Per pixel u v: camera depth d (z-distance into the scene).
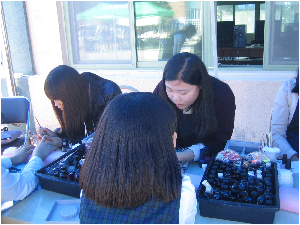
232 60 4.82
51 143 1.96
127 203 0.81
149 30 4.23
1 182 1.29
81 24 4.45
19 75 4.57
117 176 0.79
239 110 3.81
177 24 4.09
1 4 3.82
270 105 3.67
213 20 2.66
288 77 3.64
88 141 1.76
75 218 1.20
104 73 4.36
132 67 4.40
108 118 0.82
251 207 1.12
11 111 2.83
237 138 3.91
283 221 1.17
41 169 1.51
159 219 0.84
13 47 4.50
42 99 4.60
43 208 1.32
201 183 1.29
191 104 1.78
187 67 1.57
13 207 1.33
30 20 4.46
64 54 4.54
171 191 0.83
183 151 1.71
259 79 3.66
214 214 1.20
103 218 0.85
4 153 1.96
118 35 4.37
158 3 4.09
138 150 0.79
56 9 4.31
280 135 1.97
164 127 0.82
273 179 1.33
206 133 1.78
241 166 1.47
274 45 3.75
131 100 0.84
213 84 1.85
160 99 0.87
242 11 5.59
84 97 1.94
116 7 4.26
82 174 0.88
